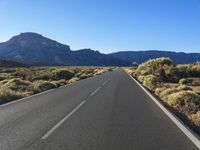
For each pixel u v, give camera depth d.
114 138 9.41
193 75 52.97
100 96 22.09
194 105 15.30
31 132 10.40
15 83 32.72
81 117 13.30
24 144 8.77
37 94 23.89
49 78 53.34
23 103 18.28
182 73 52.47
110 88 29.41
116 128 10.92
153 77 37.03
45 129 10.88
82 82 39.41
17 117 13.40
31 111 15.12
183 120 12.97
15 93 22.33
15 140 9.25
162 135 9.76
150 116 13.40
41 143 8.88
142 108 15.86
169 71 51.94
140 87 30.48
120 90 27.06
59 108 16.12
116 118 12.96
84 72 83.69
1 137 9.66
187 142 8.84
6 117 13.38
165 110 15.14
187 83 40.06
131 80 43.56
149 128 10.88
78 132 10.32
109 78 49.56
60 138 9.48
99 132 10.30
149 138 9.36
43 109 15.79
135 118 12.92
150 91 27.34
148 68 60.03
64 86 32.53
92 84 35.50
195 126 11.49
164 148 8.22
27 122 12.23
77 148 8.27
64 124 11.77
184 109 15.03
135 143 8.77
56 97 21.64
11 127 11.25
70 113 14.43
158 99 20.19
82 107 16.44
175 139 9.22
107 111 14.94
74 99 20.33
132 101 18.94
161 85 30.86
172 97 17.75
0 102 19.06
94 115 13.78
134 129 10.73
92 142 8.92
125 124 11.64
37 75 54.88
